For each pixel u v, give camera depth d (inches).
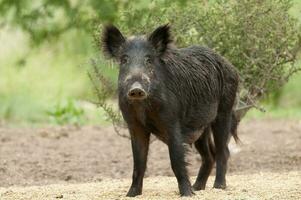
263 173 1093.8
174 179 1031.0
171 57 862.5
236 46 1061.1
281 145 1365.7
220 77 927.7
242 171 1147.9
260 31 1051.9
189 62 889.5
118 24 1086.4
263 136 1485.0
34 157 1268.5
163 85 837.8
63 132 1510.8
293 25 1066.7
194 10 1058.7
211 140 951.6
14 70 2354.8
